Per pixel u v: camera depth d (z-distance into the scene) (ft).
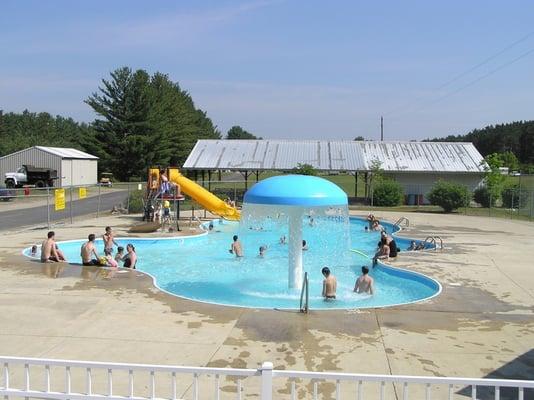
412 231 84.43
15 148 276.62
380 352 26.50
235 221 102.58
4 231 78.33
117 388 21.42
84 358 25.27
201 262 63.52
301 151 156.56
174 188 91.61
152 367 15.74
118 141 244.22
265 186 44.37
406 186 144.36
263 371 14.93
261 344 27.50
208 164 149.59
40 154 178.19
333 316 33.17
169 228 86.12
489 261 55.77
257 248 75.41
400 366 24.62
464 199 118.52
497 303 37.42
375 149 158.10
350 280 51.55
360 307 36.27
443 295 39.86
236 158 153.07
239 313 33.58
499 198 135.44
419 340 28.55
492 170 138.92
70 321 31.55
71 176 185.78
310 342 27.94
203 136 341.82
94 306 35.06
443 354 26.35
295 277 47.03
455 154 153.28
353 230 95.45
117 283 42.11
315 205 42.45
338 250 72.33
